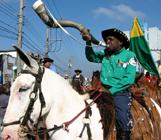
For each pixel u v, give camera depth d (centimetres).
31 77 511
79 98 558
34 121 507
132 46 768
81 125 536
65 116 533
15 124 493
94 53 627
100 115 552
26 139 504
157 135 639
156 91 809
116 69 573
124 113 555
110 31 584
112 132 547
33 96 506
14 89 504
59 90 536
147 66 762
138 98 619
